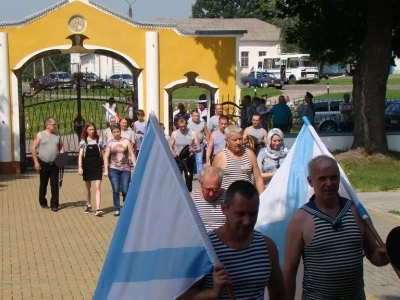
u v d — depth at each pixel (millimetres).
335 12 20391
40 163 13641
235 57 19875
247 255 4180
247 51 76562
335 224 4688
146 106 19641
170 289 4047
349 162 19328
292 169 5750
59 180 15164
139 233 4148
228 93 20000
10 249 10297
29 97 19297
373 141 19797
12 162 18984
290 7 21219
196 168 16422
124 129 13836
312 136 5777
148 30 19453
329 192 4695
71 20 19078
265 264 4219
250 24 78250
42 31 18953
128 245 4148
